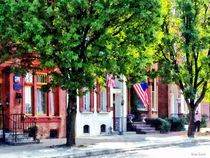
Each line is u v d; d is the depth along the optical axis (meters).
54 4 17.06
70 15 17.23
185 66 26.69
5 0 16.66
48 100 25.14
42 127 24.48
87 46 18.55
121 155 17.12
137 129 31.41
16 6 16.56
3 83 22.30
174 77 25.83
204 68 25.98
